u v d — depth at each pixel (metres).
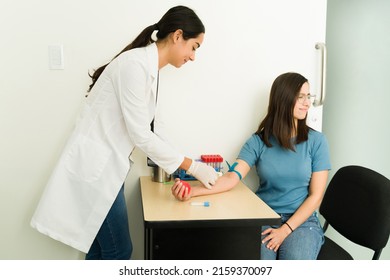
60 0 1.66
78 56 1.71
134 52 1.37
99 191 1.38
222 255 1.32
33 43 1.67
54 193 1.38
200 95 1.82
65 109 1.74
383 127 2.10
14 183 1.75
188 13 1.36
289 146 1.62
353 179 1.49
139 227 1.86
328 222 1.61
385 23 2.00
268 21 1.83
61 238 1.40
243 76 1.84
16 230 1.79
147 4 1.71
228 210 1.32
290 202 1.63
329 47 2.04
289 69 1.88
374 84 2.06
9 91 1.69
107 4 1.69
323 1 1.86
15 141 1.73
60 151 1.76
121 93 1.32
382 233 1.30
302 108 1.61
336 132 2.11
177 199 1.44
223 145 1.87
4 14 1.64
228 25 1.80
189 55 1.41
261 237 1.40
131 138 1.37
